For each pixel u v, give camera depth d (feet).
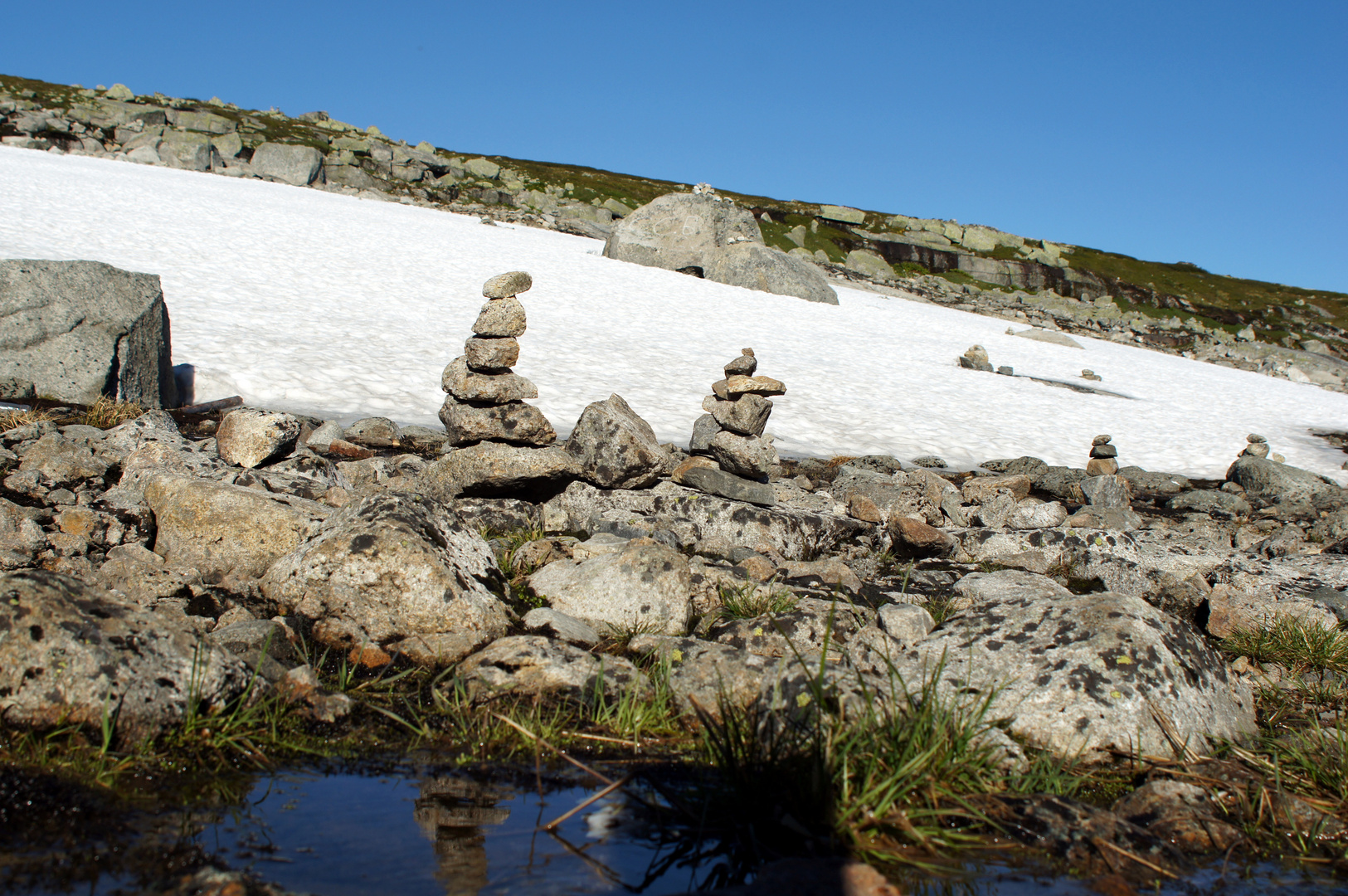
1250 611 24.97
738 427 30.76
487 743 13.99
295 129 270.46
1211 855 12.42
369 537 17.87
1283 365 205.05
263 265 98.43
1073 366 135.95
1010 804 12.58
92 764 11.74
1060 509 39.29
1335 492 59.26
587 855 10.90
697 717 15.20
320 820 11.25
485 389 28.94
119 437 29.66
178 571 19.24
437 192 238.68
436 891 9.73
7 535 18.58
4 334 40.96
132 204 123.75
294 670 14.88
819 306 155.33
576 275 136.05
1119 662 16.08
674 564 20.62
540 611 18.81
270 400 50.08
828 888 9.66
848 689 14.82
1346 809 13.99
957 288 260.83
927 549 31.86
